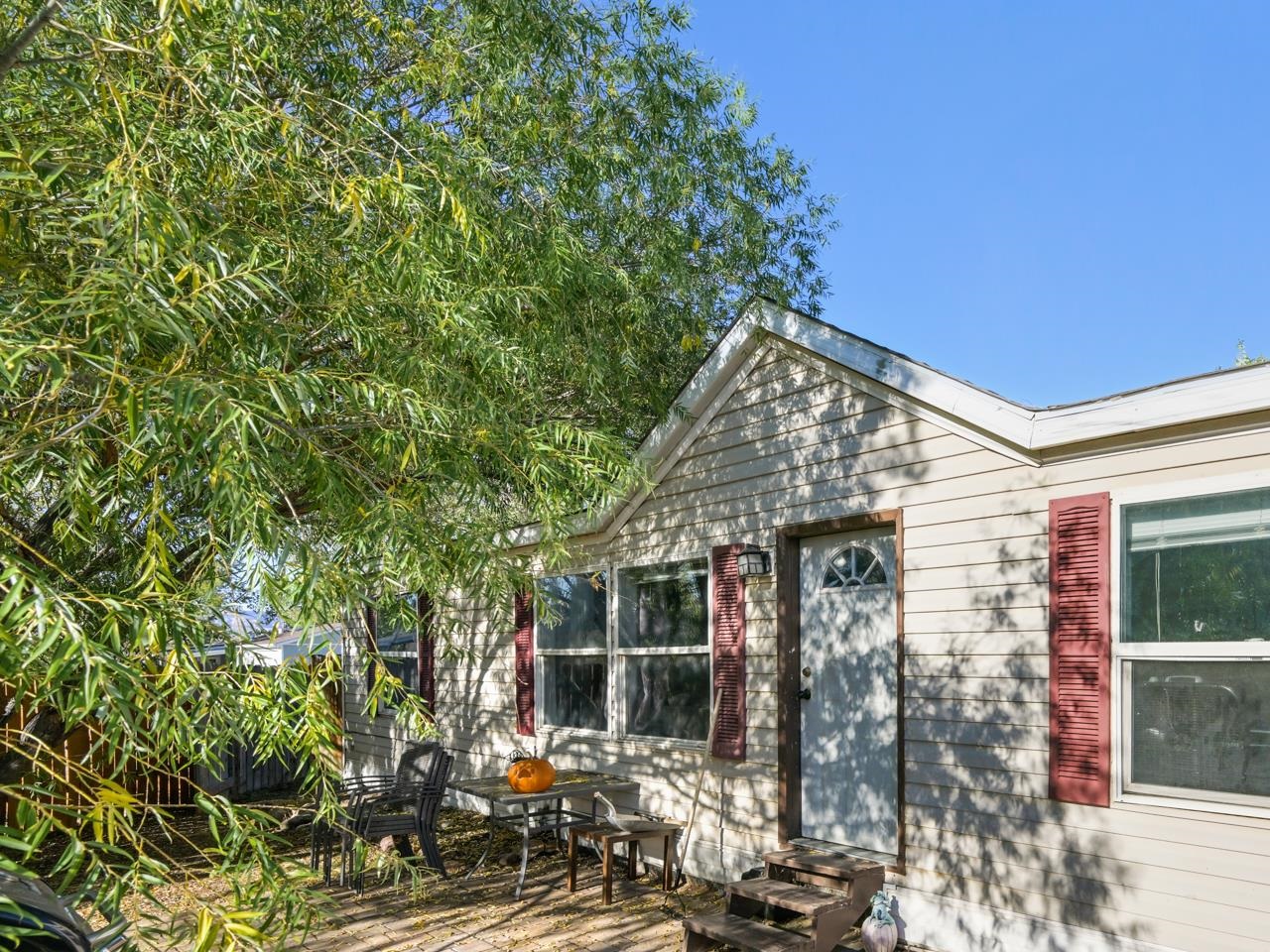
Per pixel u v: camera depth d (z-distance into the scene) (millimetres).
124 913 2182
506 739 10062
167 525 2877
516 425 4855
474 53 6309
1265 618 4500
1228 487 4629
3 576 2016
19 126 3455
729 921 5758
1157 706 4859
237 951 2039
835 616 6719
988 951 5422
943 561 5902
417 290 4402
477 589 4594
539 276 6023
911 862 5895
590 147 7324
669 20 8445
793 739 6859
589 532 8625
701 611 7777
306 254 4152
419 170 4793
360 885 7375
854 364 6426
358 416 3936
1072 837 5098
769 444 7238
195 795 2242
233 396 2910
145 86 3875
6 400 3004
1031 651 5383
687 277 8859
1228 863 4480
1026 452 5484
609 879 6945
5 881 2816
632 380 8492
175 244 2934
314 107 4703
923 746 5906
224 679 2619
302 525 3639
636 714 8312
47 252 3332
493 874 7906
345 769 13336
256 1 4293
